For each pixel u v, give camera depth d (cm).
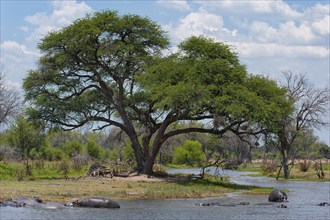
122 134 6794
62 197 3538
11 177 5094
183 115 5175
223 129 5203
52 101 5772
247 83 5175
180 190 4272
